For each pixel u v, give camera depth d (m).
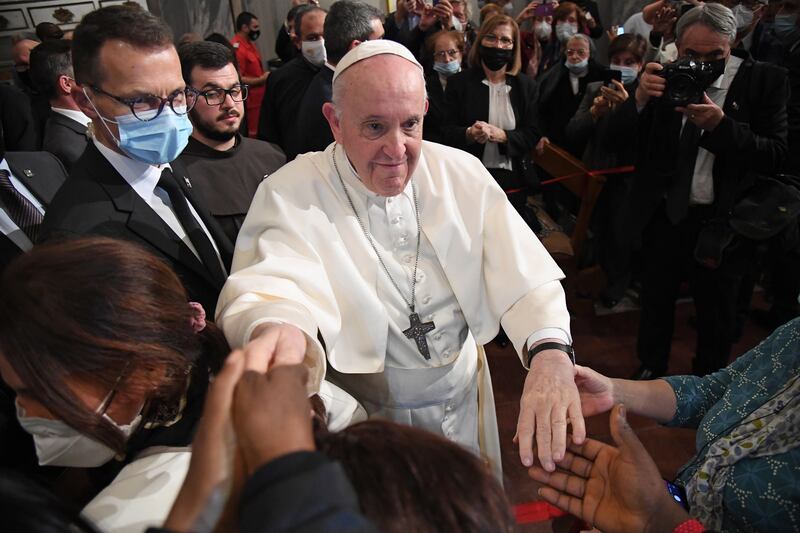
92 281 0.80
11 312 0.77
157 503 0.86
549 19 5.23
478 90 3.47
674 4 3.65
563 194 3.96
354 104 1.23
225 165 2.18
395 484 0.53
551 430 1.11
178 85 1.51
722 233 2.53
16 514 0.51
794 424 1.09
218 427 0.56
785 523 1.06
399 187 1.33
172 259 1.54
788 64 3.25
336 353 1.40
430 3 5.18
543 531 2.07
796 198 2.43
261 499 0.45
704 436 1.26
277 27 7.89
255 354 0.69
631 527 1.01
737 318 3.26
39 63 2.50
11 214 1.85
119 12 1.45
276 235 1.41
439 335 1.55
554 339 1.31
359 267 1.46
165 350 0.85
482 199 1.52
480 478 0.57
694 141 2.52
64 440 0.90
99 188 1.49
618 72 3.35
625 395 1.35
